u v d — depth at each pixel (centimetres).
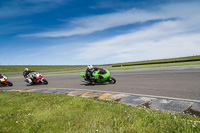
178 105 414
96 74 936
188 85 691
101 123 307
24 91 872
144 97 525
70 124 310
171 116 328
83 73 1027
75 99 518
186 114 342
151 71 1541
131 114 347
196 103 419
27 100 571
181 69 1464
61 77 1747
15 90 945
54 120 338
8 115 391
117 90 707
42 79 1169
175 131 258
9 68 4666
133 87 750
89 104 447
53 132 280
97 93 663
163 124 287
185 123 282
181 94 538
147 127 275
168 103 438
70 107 429
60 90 810
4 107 480
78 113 374
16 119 355
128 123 297
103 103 452
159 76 1086
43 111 411
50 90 838
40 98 592
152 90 643
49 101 528
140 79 1016
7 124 327
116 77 1260
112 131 268
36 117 361
